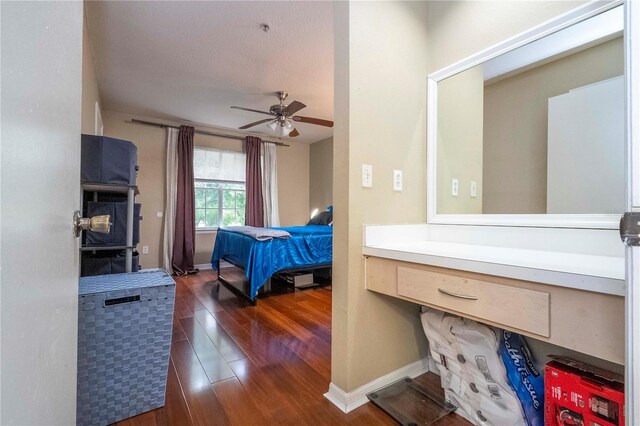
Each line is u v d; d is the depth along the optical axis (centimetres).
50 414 54
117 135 449
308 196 640
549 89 136
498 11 149
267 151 575
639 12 63
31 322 45
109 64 306
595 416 102
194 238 494
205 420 138
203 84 354
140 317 140
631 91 63
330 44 271
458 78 170
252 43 269
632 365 62
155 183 479
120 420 137
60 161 61
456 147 171
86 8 221
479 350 128
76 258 79
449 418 138
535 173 141
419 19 177
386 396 153
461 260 110
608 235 117
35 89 46
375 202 157
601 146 122
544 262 101
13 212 39
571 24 126
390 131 163
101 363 132
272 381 170
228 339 228
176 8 222
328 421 137
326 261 375
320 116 477
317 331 244
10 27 37
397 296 136
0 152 35
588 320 81
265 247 327
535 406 119
